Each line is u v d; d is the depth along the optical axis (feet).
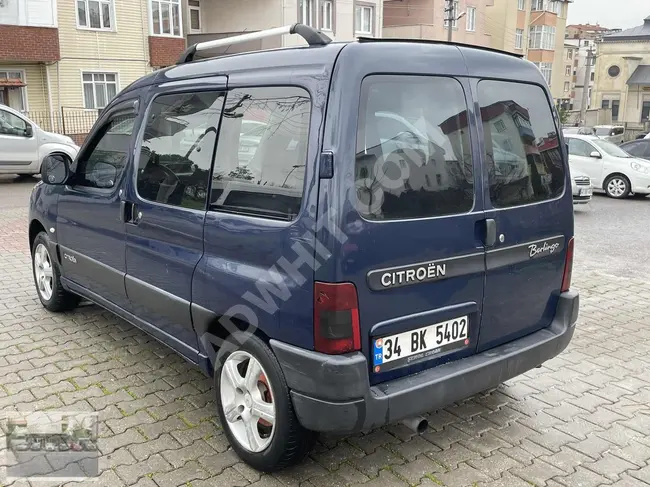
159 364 14.21
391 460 10.57
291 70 9.29
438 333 9.66
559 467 10.48
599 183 50.67
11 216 33.50
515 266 10.63
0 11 66.08
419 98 9.34
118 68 78.59
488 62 10.39
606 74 183.21
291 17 95.25
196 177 10.81
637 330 17.54
